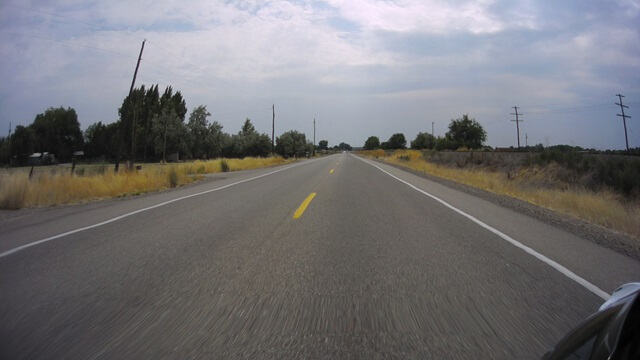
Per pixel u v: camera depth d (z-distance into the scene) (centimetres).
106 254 693
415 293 502
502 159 3222
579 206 1275
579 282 543
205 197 1491
